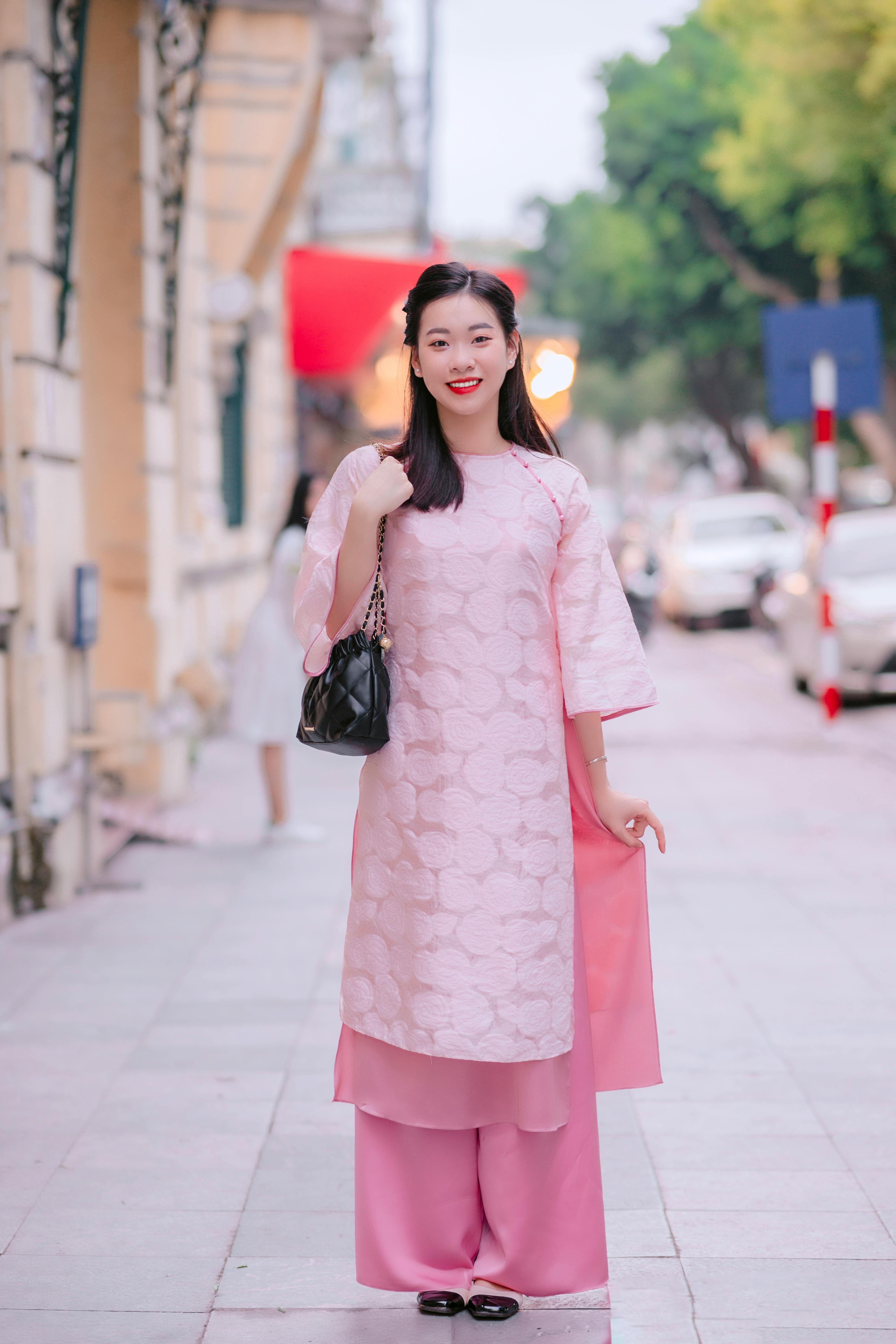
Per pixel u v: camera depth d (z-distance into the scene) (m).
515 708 2.84
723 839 7.82
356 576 2.81
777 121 21.12
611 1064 3.06
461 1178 3.00
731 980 5.33
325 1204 3.55
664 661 18.00
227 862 7.36
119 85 8.02
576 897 2.99
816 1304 3.05
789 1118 4.07
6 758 6.26
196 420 11.38
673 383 45.28
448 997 2.84
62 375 6.47
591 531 2.92
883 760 10.38
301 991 5.23
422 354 2.83
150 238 8.30
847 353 11.45
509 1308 2.99
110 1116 4.11
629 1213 3.50
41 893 6.36
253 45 11.29
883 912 6.28
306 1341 2.92
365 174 19.92
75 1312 3.04
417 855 2.86
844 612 12.80
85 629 6.58
